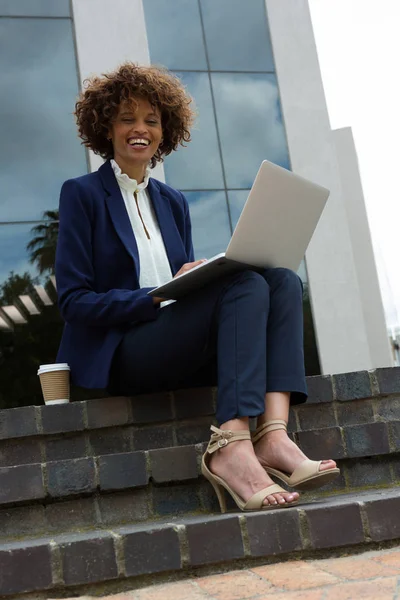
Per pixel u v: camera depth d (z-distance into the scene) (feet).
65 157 23.52
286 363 6.37
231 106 26.45
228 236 25.17
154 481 6.57
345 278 27.02
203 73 26.40
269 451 6.21
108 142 8.35
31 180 23.07
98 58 24.59
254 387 6.08
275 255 6.69
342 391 7.89
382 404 8.07
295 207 6.59
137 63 8.07
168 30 26.32
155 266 7.73
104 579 5.02
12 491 6.28
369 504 5.56
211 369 7.32
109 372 7.02
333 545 5.42
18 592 4.88
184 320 6.65
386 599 4.09
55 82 24.13
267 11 27.76
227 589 4.71
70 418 7.13
